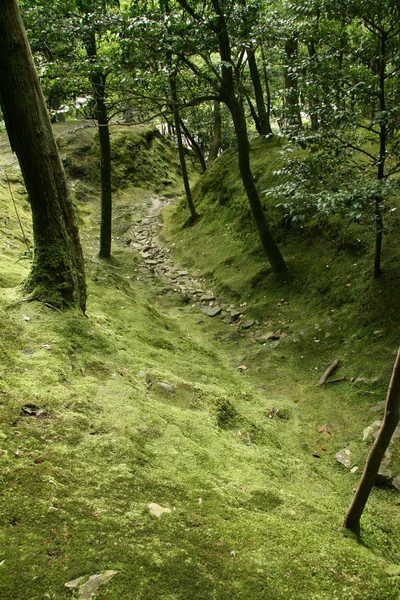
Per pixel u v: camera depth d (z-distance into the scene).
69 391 3.59
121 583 2.00
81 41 8.16
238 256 10.30
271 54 12.85
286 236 9.61
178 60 8.66
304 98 7.12
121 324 6.54
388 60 6.04
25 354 3.95
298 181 6.84
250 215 10.85
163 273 11.03
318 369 6.42
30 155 4.62
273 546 2.51
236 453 3.77
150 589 2.01
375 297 6.88
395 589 2.38
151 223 14.78
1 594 1.83
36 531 2.18
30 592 1.87
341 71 6.48
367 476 2.83
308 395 5.89
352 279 7.54
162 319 8.03
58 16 7.53
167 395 4.38
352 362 6.26
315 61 6.48
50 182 4.79
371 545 3.00
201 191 13.85
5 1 4.20
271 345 7.25
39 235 4.93
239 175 12.39
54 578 1.95
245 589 2.13
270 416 5.39
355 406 5.49
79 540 2.19
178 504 2.71
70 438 3.02
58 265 4.92
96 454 2.95
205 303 9.28
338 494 3.89
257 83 13.70
